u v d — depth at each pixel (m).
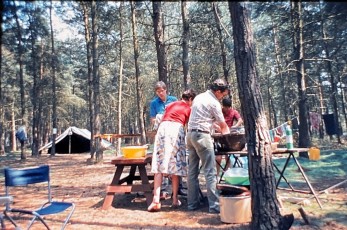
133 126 32.19
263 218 3.17
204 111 4.13
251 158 3.25
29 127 35.00
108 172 8.84
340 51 13.83
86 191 6.10
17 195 5.95
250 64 3.24
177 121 4.45
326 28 9.48
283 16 9.61
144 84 23.52
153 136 5.29
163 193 5.09
